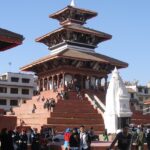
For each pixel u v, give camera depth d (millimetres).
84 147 26906
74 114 65875
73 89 79500
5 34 24047
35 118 65438
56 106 66500
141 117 74375
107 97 53312
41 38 93562
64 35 88312
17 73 123875
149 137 32125
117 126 51531
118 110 52000
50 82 86562
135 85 147875
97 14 94625
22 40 24875
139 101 146000
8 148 21906
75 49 87875
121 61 89562
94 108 70812
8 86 121375
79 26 92688
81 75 83438
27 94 124438
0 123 40812
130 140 16922
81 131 27219
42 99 74438
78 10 92750
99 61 83000
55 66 84062
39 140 31781
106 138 48562
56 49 91500
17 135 28594
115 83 53188
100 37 91875
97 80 86062
